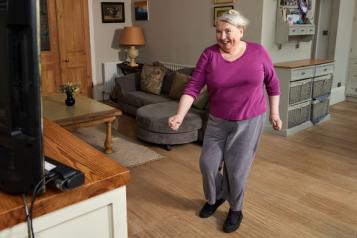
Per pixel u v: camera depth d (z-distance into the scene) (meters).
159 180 2.99
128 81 5.12
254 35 4.29
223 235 2.20
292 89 4.14
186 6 5.11
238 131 2.01
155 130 3.64
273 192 2.77
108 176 0.93
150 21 5.87
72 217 0.88
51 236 0.86
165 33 5.61
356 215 2.44
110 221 0.97
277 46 4.50
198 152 3.65
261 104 2.02
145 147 3.77
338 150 3.76
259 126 2.04
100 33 5.91
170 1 5.37
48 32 5.33
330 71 4.77
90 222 0.92
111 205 0.96
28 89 0.68
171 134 3.64
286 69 4.06
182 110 2.04
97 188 0.90
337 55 5.83
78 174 0.86
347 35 5.93
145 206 2.55
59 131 1.38
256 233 2.22
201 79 2.04
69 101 3.75
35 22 0.65
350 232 2.24
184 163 3.36
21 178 0.77
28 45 0.66
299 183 2.94
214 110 2.07
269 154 3.61
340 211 2.49
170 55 5.61
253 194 2.73
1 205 0.78
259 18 4.18
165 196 2.71
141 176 3.07
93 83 6.00
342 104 5.94
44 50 5.35
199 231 2.24
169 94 4.64
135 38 5.75
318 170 3.22
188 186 2.88
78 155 1.10
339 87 6.07
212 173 2.18
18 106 0.70
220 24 1.88
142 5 5.94
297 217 2.41
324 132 4.39
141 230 2.25
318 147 3.84
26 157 0.74
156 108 4.01
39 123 0.72
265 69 2.00
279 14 4.32
